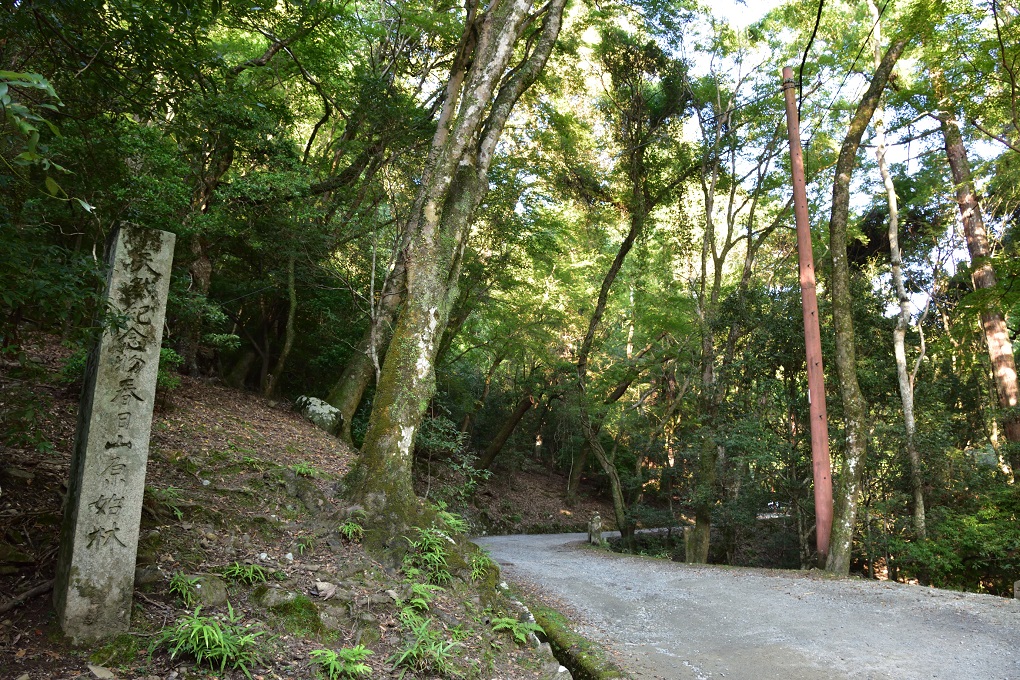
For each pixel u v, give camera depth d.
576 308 22.52
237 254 14.30
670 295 19.08
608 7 15.61
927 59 12.79
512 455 26.59
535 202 16.83
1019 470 14.62
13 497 4.62
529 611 6.28
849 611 7.62
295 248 12.88
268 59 11.49
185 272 9.88
